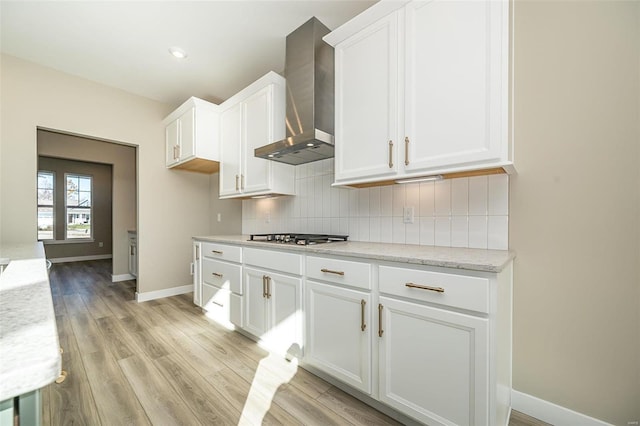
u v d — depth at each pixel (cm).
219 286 251
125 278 447
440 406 117
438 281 117
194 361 191
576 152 131
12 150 245
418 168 144
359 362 144
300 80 212
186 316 279
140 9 190
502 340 116
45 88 262
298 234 254
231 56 246
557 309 136
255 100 254
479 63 127
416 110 145
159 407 145
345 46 176
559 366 135
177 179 361
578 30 131
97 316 279
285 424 134
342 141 177
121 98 310
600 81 125
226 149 291
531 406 142
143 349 209
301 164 259
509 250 149
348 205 222
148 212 336
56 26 206
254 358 196
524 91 145
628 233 120
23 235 249
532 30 143
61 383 165
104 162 456
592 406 127
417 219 183
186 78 284
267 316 199
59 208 632
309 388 162
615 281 122
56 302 325
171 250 355
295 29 213
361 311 143
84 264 595
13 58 246
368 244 188
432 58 140
